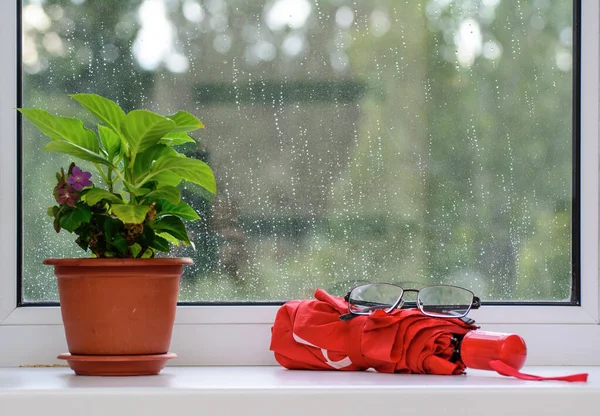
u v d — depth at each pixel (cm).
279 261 169
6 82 166
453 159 170
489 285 170
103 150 160
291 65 170
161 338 152
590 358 167
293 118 170
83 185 150
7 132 166
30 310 165
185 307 166
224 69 170
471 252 170
